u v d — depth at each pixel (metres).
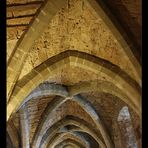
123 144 14.34
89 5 7.95
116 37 8.29
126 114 13.84
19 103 9.44
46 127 15.20
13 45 8.72
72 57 9.42
